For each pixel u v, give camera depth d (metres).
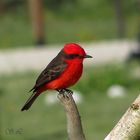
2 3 38.44
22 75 21.12
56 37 34.09
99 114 15.11
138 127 3.80
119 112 15.22
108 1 41.12
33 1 28.50
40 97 16.97
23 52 26.53
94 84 17.48
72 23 38.12
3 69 22.56
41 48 27.81
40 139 12.92
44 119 14.77
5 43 32.28
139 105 3.81
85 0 41.59
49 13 39.34
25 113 15.48
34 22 28.62
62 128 13.92
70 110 4.19
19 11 38.28
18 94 17.84
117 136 3.84
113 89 17.41
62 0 40.88
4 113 15.45
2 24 36.44
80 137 4.11
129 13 39.12
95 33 34.94
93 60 23.48
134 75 19.08
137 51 23.08
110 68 18.48
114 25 36.91
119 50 25.84
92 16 39.41
